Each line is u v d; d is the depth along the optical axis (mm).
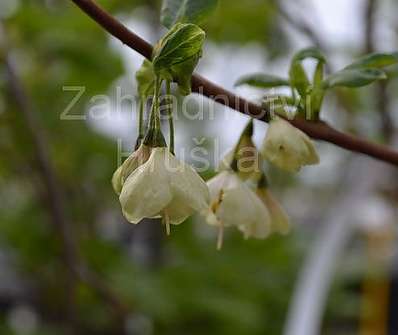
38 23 617
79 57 614
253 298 605
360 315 703
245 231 331
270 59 756
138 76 306
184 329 599
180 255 635
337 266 654
